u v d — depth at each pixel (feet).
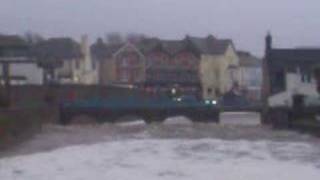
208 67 431.43
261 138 163.94
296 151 125.29
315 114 210.59
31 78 328.49
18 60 329.52
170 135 171.32
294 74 280.72
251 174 85.25
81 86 278.87
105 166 93.15
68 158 105.50
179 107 240.73
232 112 250.57
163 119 238.89
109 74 431.84
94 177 80.48
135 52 427.33
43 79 333.01
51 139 150.30
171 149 127.13
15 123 145.07
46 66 355.15
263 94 295.48
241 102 296.92
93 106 235.81
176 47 426.92
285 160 106.32
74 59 418.31
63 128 190.49
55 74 376.48
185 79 420.36
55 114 223.71
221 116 248.93
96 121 234.17
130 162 99.55
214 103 260.21
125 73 427.74
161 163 98.68
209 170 89.45
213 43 441.68
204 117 241.55
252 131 189.78
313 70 269.64
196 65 424.46
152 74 422.00
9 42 349.82
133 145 135.95
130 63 427.74
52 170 87.40
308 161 104.99
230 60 441.68
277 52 296.51
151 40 445.78
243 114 251.39
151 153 117.39
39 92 251.39
